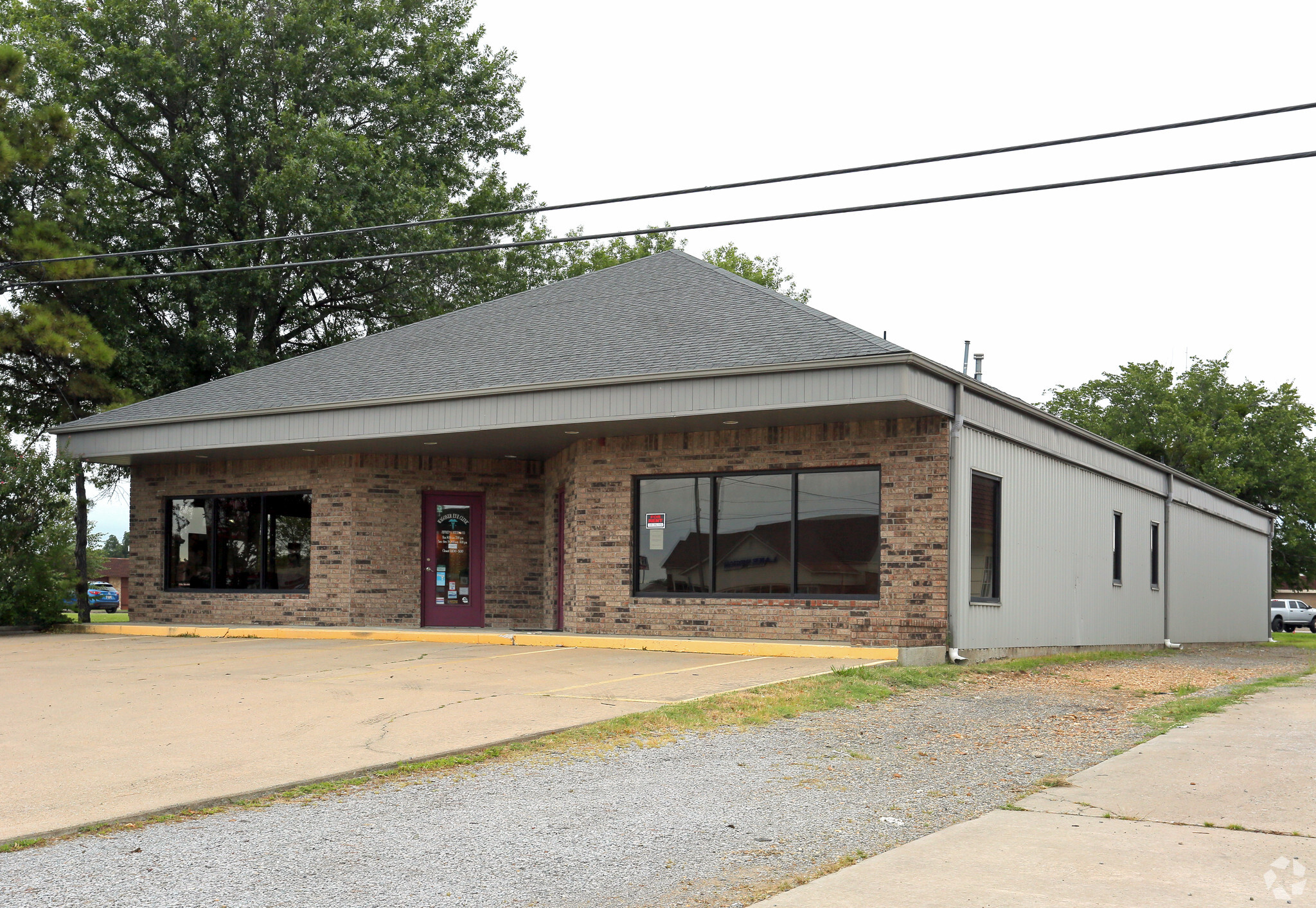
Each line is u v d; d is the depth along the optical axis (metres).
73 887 5.46
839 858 6.02
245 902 5.26
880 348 14.46
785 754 8.98
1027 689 13.37
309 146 29.64
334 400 18.53
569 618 18.67
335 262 15.58
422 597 20.81
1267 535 37.84
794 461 16.56
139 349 29.69
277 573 21.34
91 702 11.44
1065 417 54.22
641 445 17.83
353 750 8.77
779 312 17.03
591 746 9.17
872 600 15.91
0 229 27.75
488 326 20.52
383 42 34.25
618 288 20.53
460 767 8.41
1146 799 7.34
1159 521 25.97
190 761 8.41
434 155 35.00
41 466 22.52
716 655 15.31
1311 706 12.15
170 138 32.09
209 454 20.91
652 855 6.06
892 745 9.45
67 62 28.67
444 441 18.72
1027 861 5.86
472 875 5.69
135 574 22.69
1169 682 14.69
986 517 16.81
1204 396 52.31
